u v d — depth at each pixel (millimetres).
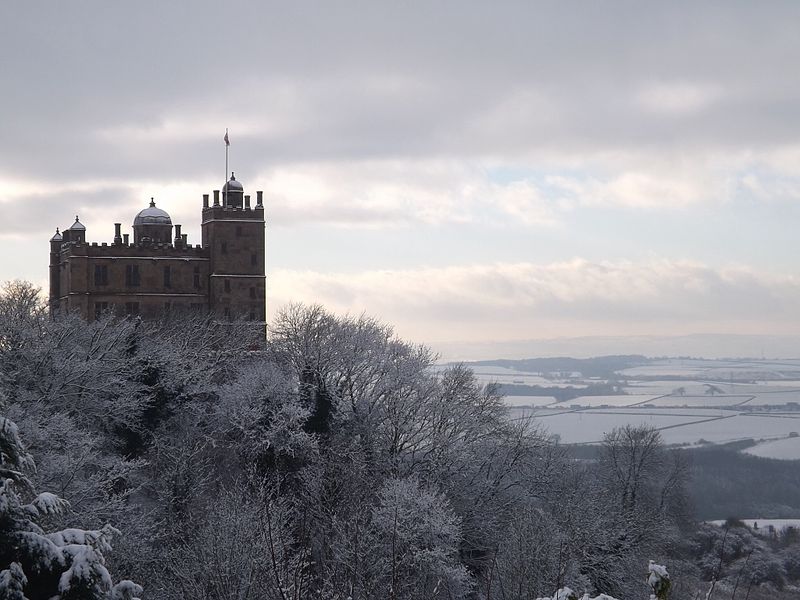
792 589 125812
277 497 123438
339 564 82375
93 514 109375
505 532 137250
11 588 36375
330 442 147750
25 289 154125
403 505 116875
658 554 151000
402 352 165500
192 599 86375
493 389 168000
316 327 168500
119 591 39406
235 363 187500
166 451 137250
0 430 39188
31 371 132500
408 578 90938
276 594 62969
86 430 129375
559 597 38750
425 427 156250
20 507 39031
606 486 175375
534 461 162000
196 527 118938
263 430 143875
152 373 147000
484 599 127500
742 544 137500
